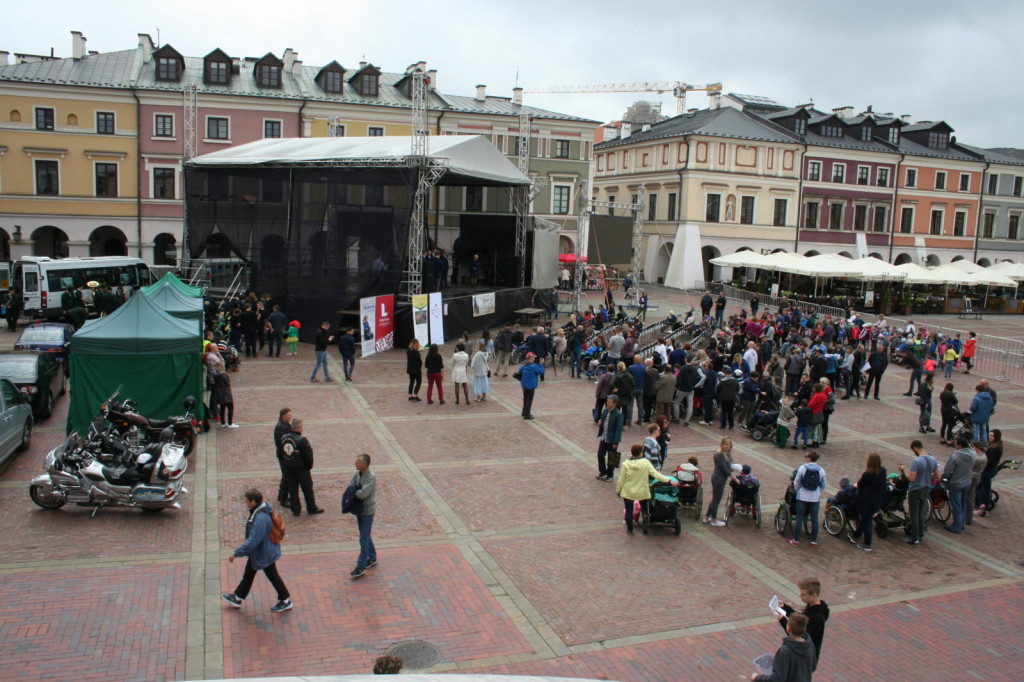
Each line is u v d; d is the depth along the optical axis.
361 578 10.03
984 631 9.48
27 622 8.61
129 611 8.96
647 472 11.66
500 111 50.94
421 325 27.42
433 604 9.45
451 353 27.20
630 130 64.38
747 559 11.27
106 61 45.25
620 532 11.99
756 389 18.34
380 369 23.69
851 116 65.06
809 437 17.89
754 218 56.34
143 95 43.16
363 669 7.99
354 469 14.30
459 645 8.55
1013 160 64.69
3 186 41.91
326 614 9.09
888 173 59.94
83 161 42.97
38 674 7.67
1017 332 40.78
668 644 8.80
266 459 14.57
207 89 43.94
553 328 35.12
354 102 46.56
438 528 11.79
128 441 13.43
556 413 19.25
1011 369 28.86
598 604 9.65
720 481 12.41
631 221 52.34
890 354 30.34
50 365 18.08
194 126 40.47
